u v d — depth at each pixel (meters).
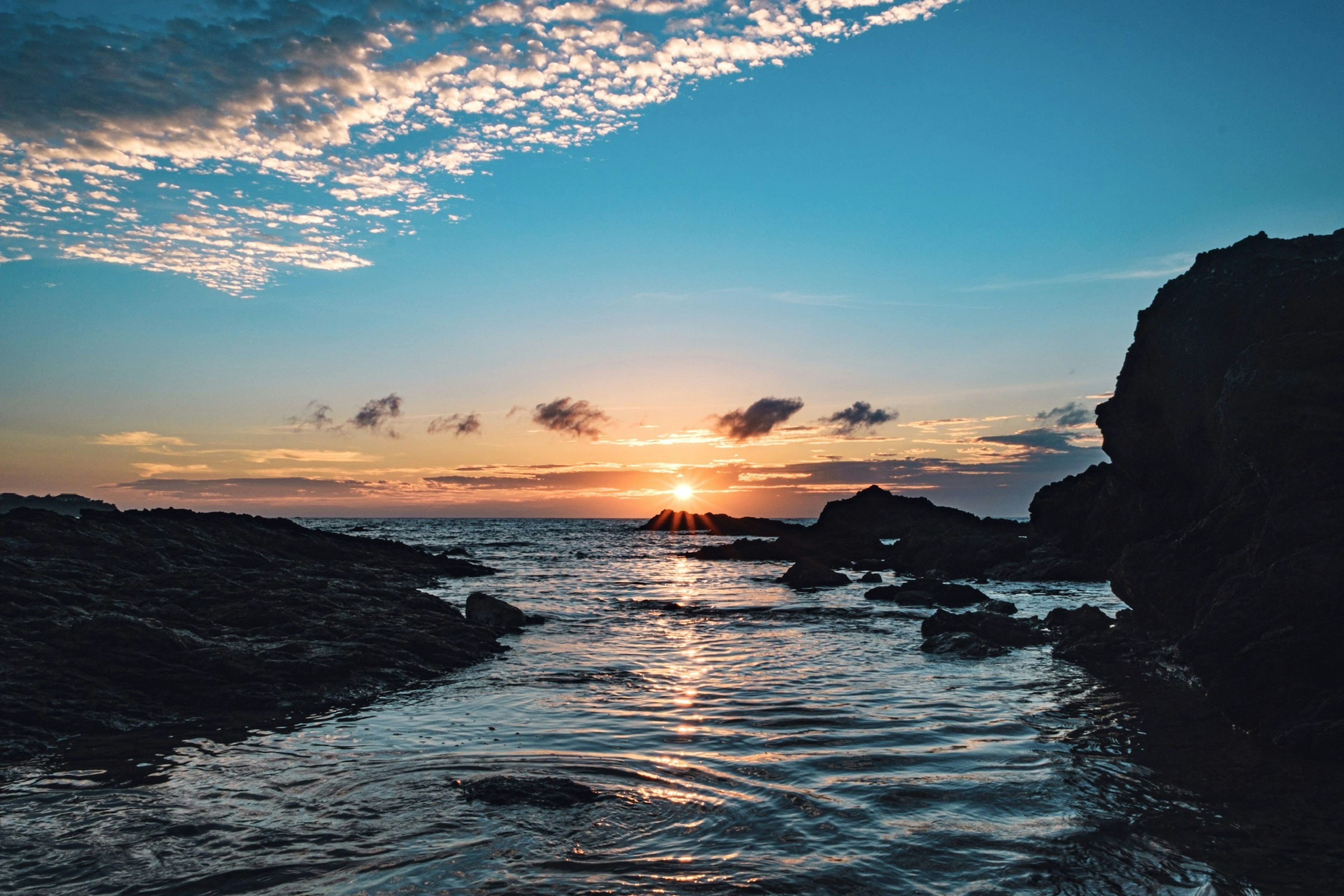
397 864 7.68
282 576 26.89
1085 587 40.69
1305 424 14.25
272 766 10.94
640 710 14.45
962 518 78.94
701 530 162.25
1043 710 14.46
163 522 34.06
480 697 15.59
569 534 150.00
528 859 7.79
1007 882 7.34
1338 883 7.35
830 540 70.75
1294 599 13.25
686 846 8.15
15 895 7.07
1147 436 22.02
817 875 7.45
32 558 23.64
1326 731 11.52
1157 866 7.72
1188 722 13.55
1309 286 15.80
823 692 16.08
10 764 11.02
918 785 10.14
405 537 125.81
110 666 14.71
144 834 8.48
